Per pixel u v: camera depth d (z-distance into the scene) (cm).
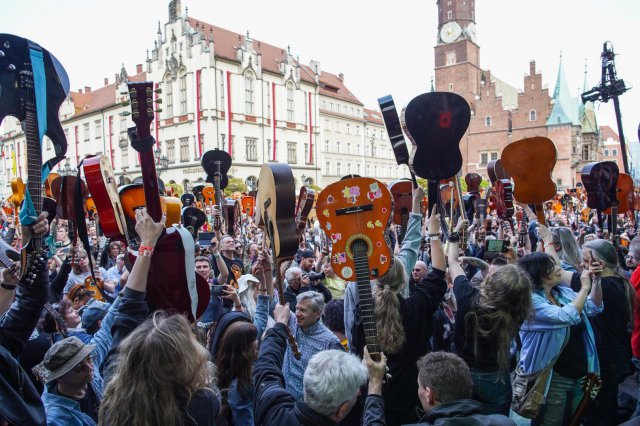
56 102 262
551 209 1619
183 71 4912
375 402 238
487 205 798
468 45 7300
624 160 700
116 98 5725
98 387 315
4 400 210
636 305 381
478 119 7088
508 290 304
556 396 345
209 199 1238
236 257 753
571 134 6600
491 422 217
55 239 632
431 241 335
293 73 5616
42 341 352
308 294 359
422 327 322
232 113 4875
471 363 323
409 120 317
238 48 4959
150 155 253
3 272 241
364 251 273
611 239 561
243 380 312
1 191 5072
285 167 314
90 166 274
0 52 242
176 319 210
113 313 288
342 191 275
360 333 338
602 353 381
